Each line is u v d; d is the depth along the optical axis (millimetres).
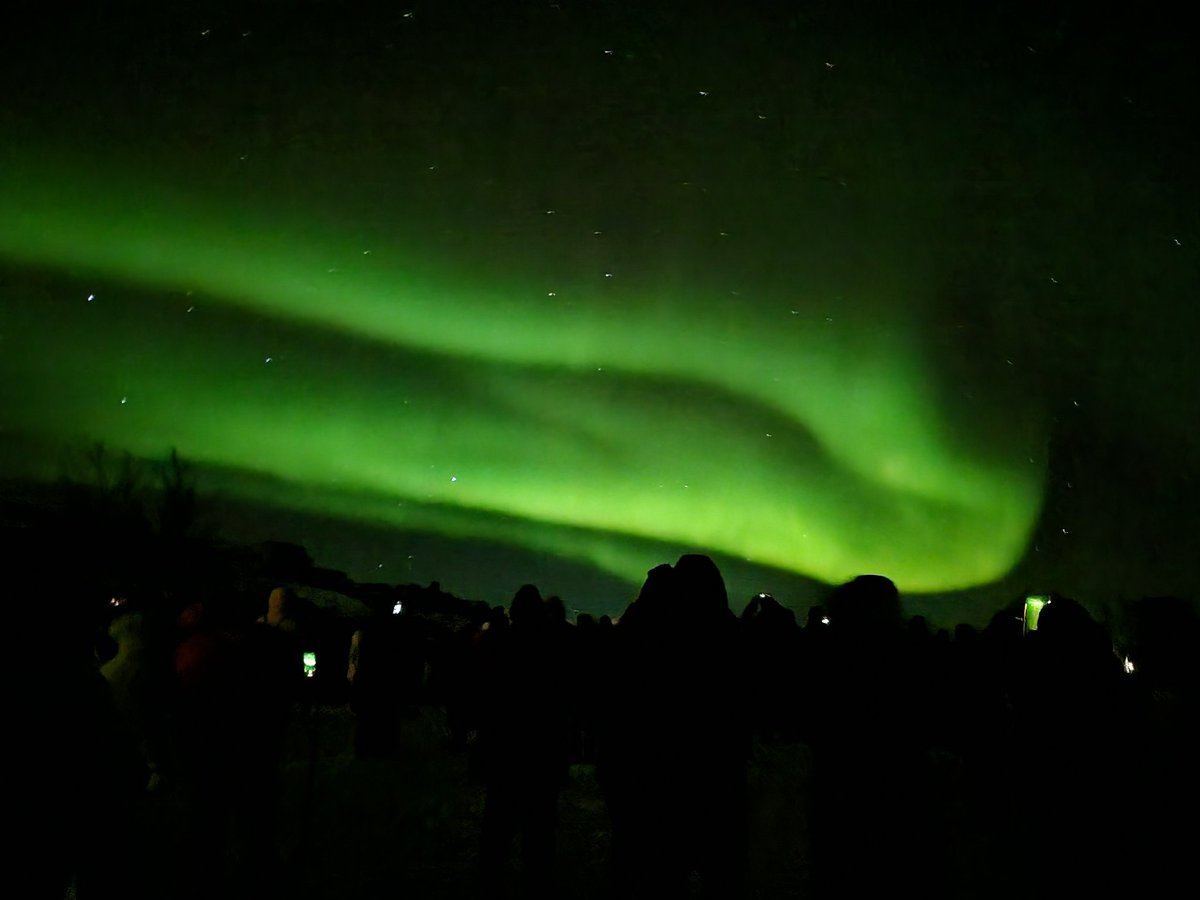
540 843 5062
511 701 5074
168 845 6023
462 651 10008
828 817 3744
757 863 6594
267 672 5098
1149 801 4590
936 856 3783
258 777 5082
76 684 3018
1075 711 4262
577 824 7691
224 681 5004
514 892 5559
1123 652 11328
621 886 4090
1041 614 4496
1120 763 4262
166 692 5582
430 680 14406
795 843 7227
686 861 4012
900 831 3676
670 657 4059
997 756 8117
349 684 10641
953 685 8172
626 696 4066
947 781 9695
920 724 3762
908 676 3754
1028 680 4391
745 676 4148
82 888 3096
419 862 6219
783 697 4406
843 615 3840
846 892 3672
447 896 5449
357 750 10367
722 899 4023
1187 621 11688
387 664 10508
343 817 7535
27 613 2939
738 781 4070
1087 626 4391
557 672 5164
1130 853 4277
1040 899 5258
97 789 3029
